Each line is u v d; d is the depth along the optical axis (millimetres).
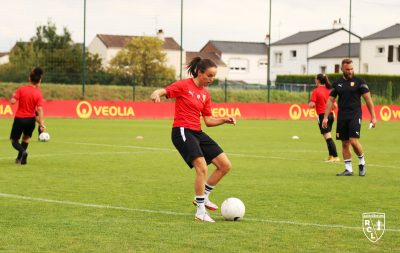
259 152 22547
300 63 90375
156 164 18031
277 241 8602
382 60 81250
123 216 10219
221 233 9039
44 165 17344
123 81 53625
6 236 8734
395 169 17750
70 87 51688
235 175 15844
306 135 31969
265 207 11211
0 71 54281
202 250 8094
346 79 15898
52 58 53719
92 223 9633
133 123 40500
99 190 12938
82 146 23703
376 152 23375
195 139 10141
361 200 12109
